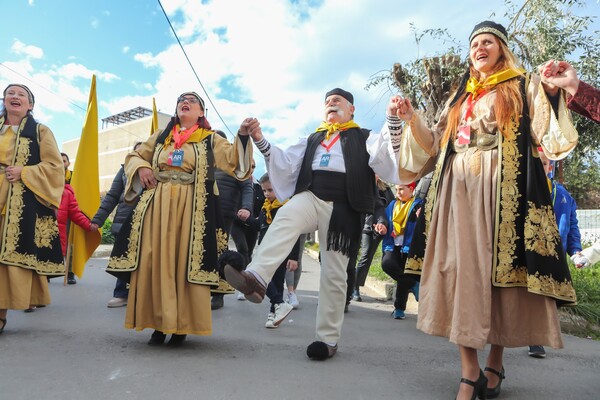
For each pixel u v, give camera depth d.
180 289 3.37
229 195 5.43
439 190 2.70
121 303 5.14
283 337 4.05
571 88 2.19
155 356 3.18
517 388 2.87
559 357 3.66
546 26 8.21
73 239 5.98
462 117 2.69
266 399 2.46
